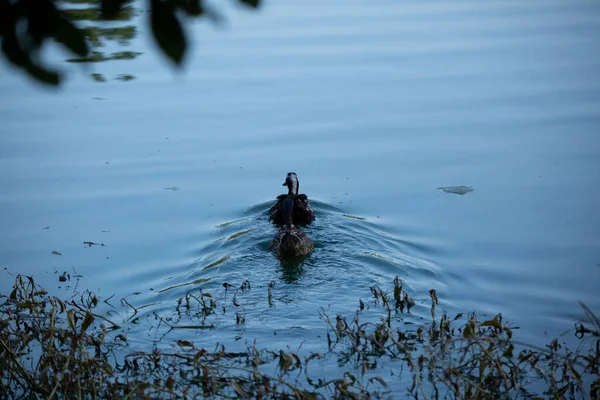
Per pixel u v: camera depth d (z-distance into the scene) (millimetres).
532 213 12320
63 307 8531
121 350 8523
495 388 7461
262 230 12219
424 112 16234
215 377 7617
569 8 23734
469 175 13711
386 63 18891
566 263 10766
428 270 10578
